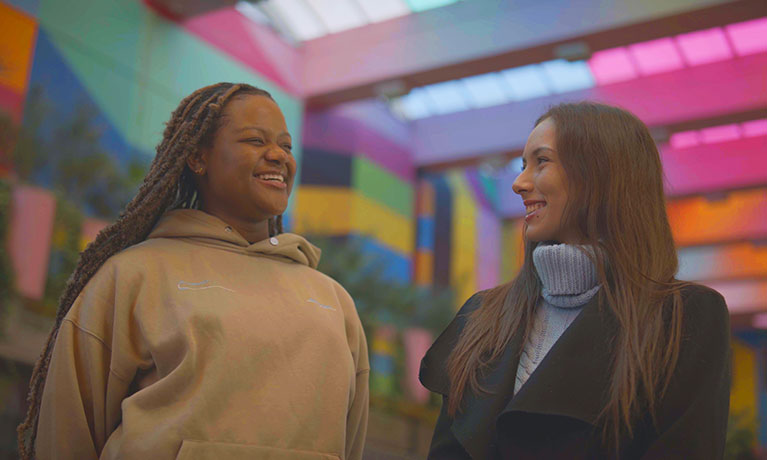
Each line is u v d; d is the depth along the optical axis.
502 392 1.81
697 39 13.96
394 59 14.10
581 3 12.50
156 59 11.62
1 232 8.19
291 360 1.97
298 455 1.86
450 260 17.98
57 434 1.89
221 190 2.18
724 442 1.62
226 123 2.18
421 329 14.38
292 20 14.45
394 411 11.34
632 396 1.60
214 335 1.91
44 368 2.04
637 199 1.88
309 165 14.91
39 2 9.92
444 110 17.48
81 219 9.30
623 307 1.72
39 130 9.30
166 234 2.15
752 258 19.36
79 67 10.32
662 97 14.88
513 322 1.95
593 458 1.64
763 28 13.48
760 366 22.02
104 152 10.06
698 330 1.69
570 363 1.70
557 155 1.92
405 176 17.25
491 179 20.77
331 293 2.26
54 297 8.65
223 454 1.78
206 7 11.88
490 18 13.33
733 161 17.12
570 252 1.83
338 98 14.80
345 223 15.05
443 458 1.87
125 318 1.95
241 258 2.16
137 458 1.77
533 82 16.08
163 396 1.84
